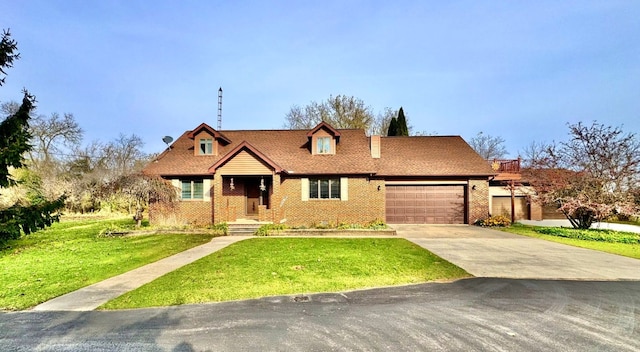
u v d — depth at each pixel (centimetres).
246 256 1015
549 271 838
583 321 515
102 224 2094
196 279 764
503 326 495
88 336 466
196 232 1591
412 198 2025
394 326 495
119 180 1708
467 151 2170
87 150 3759
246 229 1631
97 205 2539
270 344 435
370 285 719
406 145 2248
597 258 996
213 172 1775
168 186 1800
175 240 1388
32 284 748
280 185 1872
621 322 511
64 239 1465
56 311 573
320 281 745
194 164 1955
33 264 962
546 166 1666
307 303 605
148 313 558
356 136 2183
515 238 1420
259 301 617
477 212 1952
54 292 681
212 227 1620
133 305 598
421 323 507
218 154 2033
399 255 1026
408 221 2017
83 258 1044
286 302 611
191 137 2041
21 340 455
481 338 452
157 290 685
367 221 1847
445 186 2017
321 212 1861
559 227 1692
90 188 2000
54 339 457
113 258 1038
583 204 1477
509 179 2086
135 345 435
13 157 893
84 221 2306
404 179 1998
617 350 418
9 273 855
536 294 655
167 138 2088
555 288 696
